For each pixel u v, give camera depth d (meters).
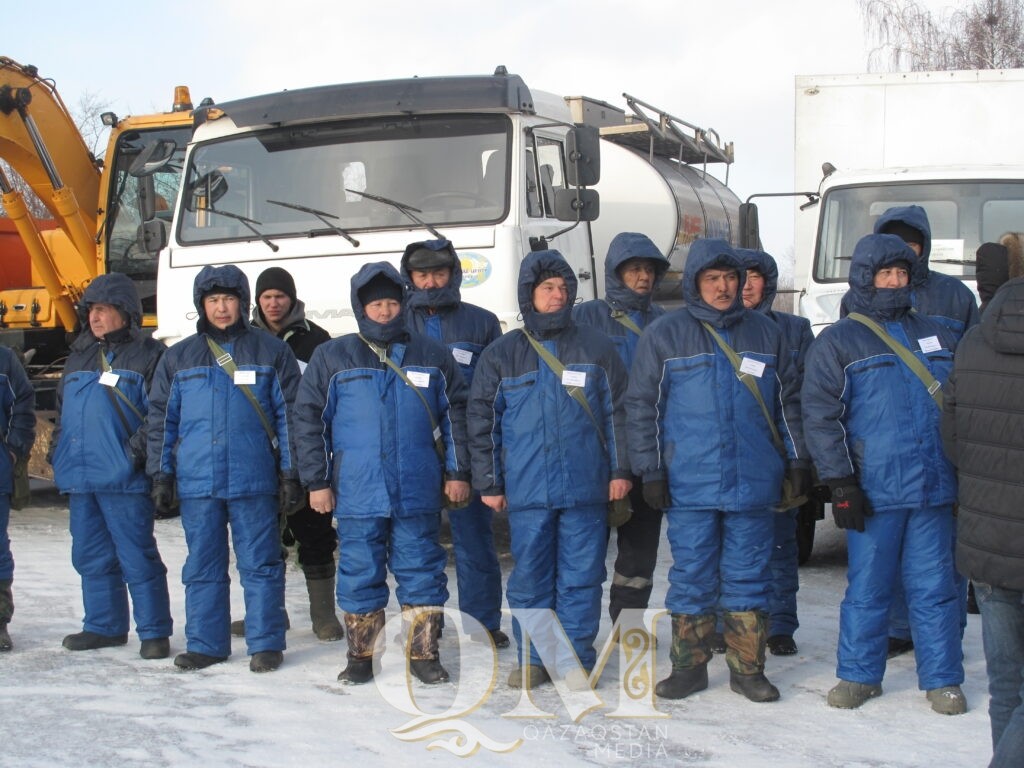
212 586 6.05
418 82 8.70
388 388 5.75
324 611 6.65
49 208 12.04
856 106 10.14
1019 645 4.27
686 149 13.22
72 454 6.18
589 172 8.80
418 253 6.65
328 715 5.24
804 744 4.91
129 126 11.70
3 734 4.95
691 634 5.56
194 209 9.04
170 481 5.99
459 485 5.86
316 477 5.79
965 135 9.95
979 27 25.00
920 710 5.38
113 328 6.25
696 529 5.50
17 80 11.74
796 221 10.03
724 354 5.48
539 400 5.62
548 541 5.69
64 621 7.03
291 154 8.91
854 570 5.48
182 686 5.68
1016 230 9.09
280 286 7.28
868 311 5.49
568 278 5.70
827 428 5.38
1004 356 4.16
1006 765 3.82
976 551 4.18
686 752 4.82
